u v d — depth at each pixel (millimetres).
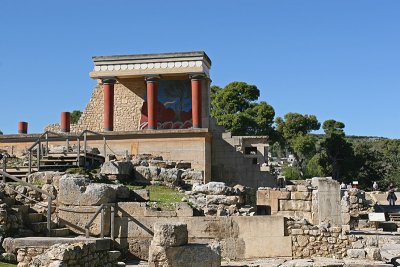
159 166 28688
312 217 24234
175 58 37625
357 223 34375
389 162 79000
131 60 38188
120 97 40312
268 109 65812
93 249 14320
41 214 18500
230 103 65562
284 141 79812
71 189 19078
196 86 37250
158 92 40250
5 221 15898
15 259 14695
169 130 34594
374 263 18031
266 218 19781
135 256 18984
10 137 35312
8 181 21859
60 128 39531
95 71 38438
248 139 40469
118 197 19891
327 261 18500
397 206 46062
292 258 19594
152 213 19266
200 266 15156
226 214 20547
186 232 15539
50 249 13039
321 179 23844
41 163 25578
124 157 29672
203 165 34031
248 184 35625
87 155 26438
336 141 74750
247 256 19516
